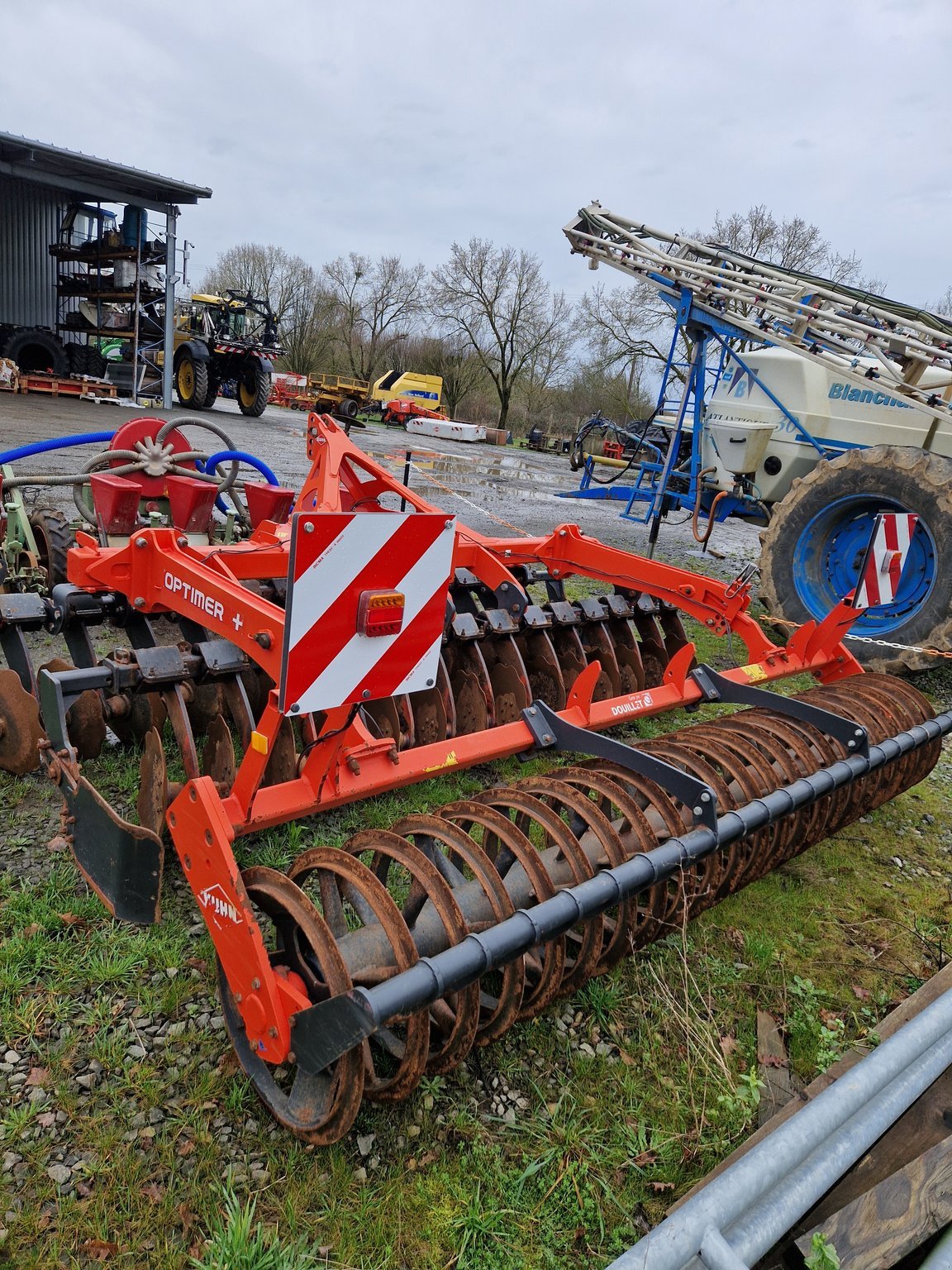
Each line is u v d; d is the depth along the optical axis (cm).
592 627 479
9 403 1644
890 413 762
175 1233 194
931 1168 198
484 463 2039
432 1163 218
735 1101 238
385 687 216
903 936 339
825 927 339
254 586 416
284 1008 198
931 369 736
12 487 489
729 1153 231
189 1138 215
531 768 432
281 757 337
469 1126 229
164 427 513
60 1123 215
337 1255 193
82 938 275
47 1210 195
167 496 504
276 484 569
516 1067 252
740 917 336
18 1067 229
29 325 2391
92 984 258
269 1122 221
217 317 2277
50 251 2283
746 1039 275
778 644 698
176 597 308
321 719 356
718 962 307
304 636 193
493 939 204
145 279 2088
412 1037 203
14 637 350
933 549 624
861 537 673
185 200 2039
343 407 2656
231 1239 185
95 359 2238
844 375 657
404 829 245
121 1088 225
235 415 2258
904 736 376
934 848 414
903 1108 205
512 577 437
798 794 308
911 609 643
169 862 318
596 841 277
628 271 803
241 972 210
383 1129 225
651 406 3766
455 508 1162
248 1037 213
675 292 775
